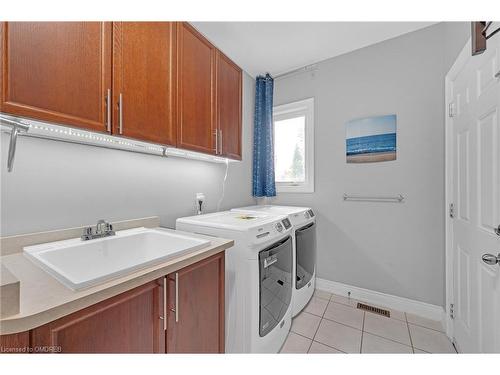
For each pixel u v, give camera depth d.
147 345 0.80
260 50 2.16
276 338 1.45
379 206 2.07
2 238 0.92
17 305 0.52
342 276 2.26
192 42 1.46
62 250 0.96
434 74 1.82
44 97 0.80
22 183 0.99
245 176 2.57
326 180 2.35
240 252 1.28
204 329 1.05
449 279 1.64
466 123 1.38
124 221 1.36
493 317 1.07
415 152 1.90
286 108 2.61
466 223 1.38
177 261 0.88
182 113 1.37
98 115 0.96
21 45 0.75
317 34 1.92
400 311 1.96
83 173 1.19
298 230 1.95
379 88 2.06
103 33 0.98
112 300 0.70
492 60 1.06
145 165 1.52
